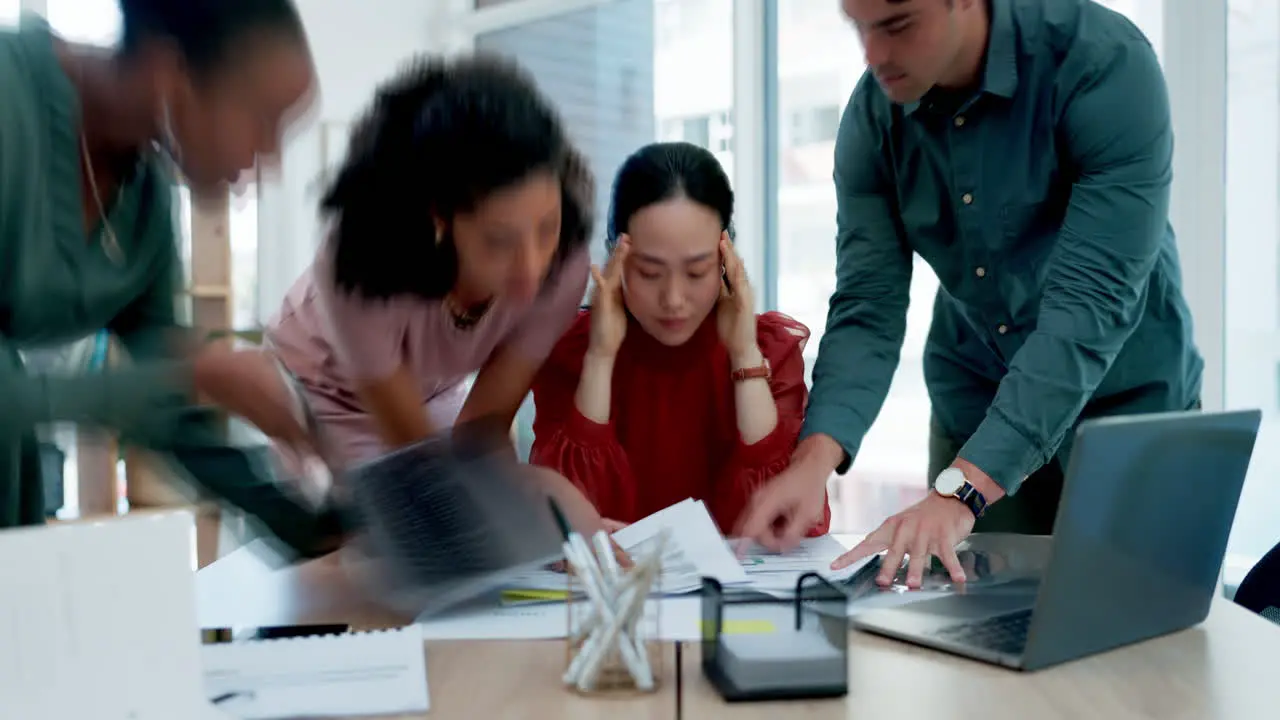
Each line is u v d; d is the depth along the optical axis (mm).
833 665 722
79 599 593
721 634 749
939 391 1600
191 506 1437
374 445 1626
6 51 1000
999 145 1287
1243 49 2105
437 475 1247
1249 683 744
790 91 3031
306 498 1244
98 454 2383
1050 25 1226
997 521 1511
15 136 989
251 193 1104
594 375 1436
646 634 752
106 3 1020
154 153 1098
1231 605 976
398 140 1259
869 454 2600
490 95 1217
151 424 1139
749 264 3154
